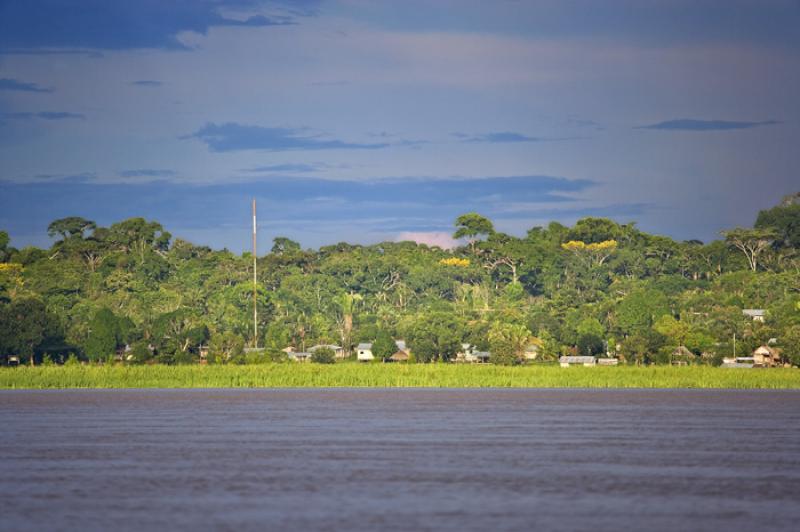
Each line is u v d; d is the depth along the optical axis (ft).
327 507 590.55
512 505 595.06
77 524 553.64
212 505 597.52
